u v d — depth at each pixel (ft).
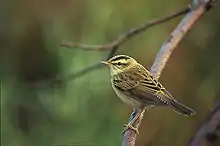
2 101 50.31
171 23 46.70
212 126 23.82
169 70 48.08
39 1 50.85
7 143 49.75
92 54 48.01
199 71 48.08
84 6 48.88
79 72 37.14
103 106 48.32
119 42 32.04
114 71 28.40
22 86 50.96
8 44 52.65
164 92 26.14
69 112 48.85
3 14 52.03
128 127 23.52
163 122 47.75
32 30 51.55
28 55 52.65
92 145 47.60
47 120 50.01
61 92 49.21
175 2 46.93
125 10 47.16
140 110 25.73
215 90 47.75
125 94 27.09
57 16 50.08
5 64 52.70
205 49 47.93
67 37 49.34
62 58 49.16
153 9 46.93
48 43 50.60
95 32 48.03
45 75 52.39
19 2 51.47
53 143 49.21
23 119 50.78
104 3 47.83
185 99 48.08
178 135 47.73
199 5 28.37
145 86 26.30
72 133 48.49
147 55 46.50
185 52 48.11
